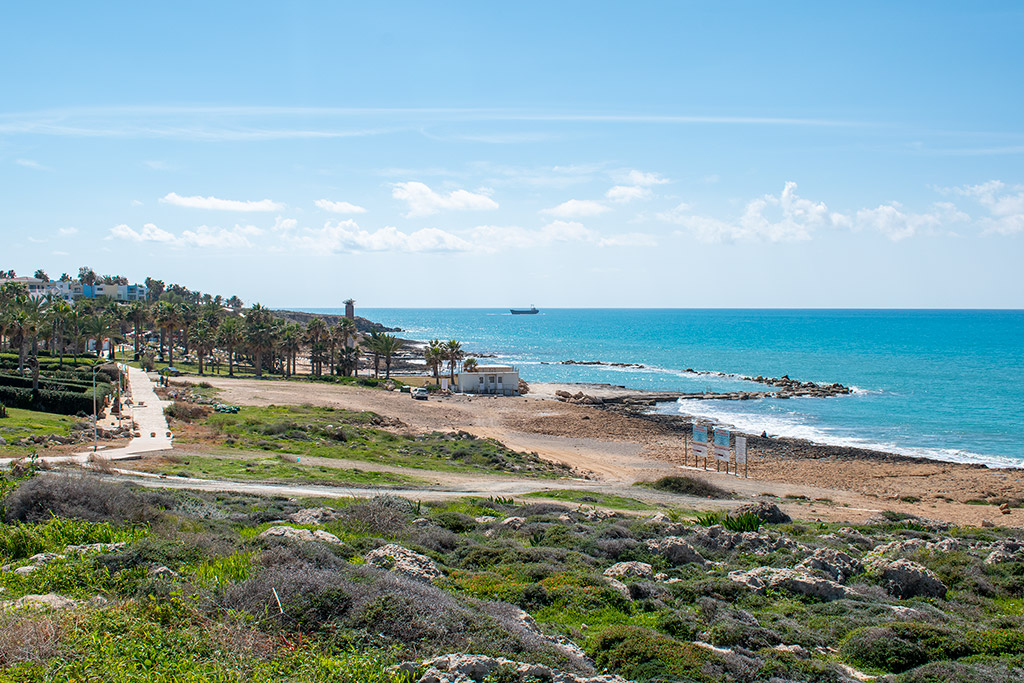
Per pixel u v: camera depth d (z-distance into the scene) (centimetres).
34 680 878
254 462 5059
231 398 9256
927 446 7938
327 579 1273
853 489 5934
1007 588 2042
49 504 1938
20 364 8456
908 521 3900
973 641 1427
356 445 6631
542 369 17250
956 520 4612
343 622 1155
